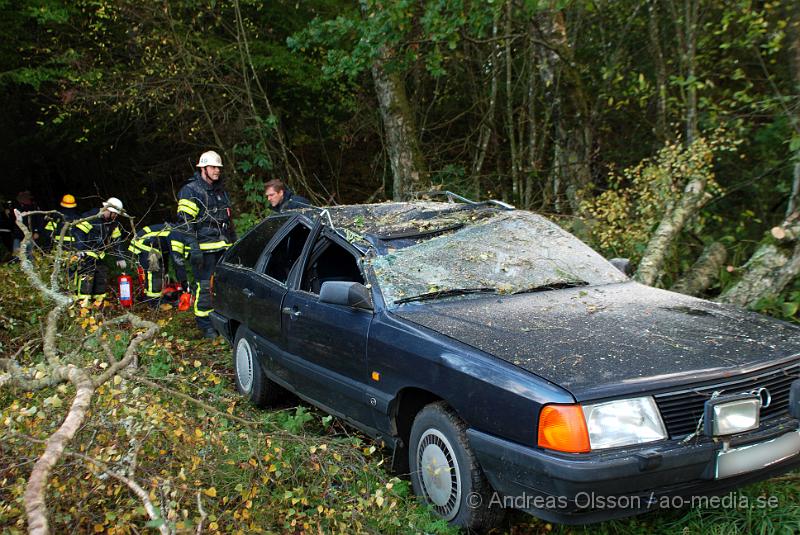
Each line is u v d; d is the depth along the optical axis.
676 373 2.96
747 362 3.08
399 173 9.27
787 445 3.02
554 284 4.19
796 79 6.85
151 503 2.65
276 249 5.21
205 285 7.19
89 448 3.15
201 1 11.30
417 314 3.75
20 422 3.14
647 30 9.42
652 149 9.42
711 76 8.59
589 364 3.02
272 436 3.65
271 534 2.97
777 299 5.58
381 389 3.70
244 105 11.38
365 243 4.36
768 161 7.54
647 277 6.01
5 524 2.83
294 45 8.71
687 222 6.86
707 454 2.84
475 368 3.15
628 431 2.83
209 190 7.25
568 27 9.95
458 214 4.96
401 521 3.35
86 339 4.09
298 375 4.50
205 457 3.36
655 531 3.28
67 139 13.57
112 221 8.12
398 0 7.36
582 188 8.48
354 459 3.69
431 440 3.45
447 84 11.91
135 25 11.12
